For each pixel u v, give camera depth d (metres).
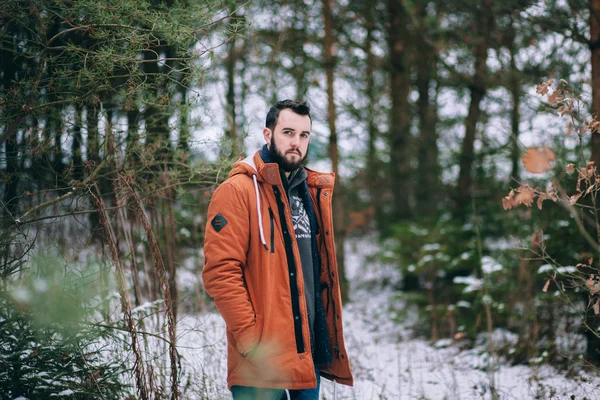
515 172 6.48
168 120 3.15
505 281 4.95
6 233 2.29
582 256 3.94
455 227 6.57
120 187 2.63
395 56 7.80
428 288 6.44
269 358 1.99
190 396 2.77
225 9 2.57
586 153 4.48
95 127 2.78
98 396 2.25
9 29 2.66
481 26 5.84
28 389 2.18
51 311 1.62
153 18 2.34
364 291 8.26
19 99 2.38
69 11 2.31
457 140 8.00
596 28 3.94
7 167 2.69
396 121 8.31
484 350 4.36
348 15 7.44
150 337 2.93
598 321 3.71
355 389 3.45
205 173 3.10
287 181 2.23
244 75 6.86
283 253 2.08
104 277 2.30
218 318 4.03
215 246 2.02
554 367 3.87
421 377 3.84
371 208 9.10
